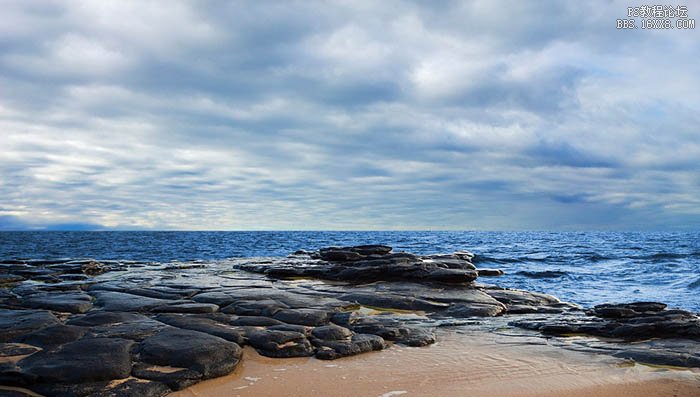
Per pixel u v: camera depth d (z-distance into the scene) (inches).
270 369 280.1
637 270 1137.4
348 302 449.1
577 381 271.4
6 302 415.5
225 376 266.7
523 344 347.9
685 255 1563.7
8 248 1818.4
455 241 2704.2
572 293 804.0
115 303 411.2
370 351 322.3
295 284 561.9
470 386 260.8
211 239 2849.4
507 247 2042.3
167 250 1727.4
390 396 244.7
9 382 239.0
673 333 360.5
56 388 233.0
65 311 394.3
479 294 514.9
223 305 419.2
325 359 300.4
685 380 272.5
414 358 310.0
